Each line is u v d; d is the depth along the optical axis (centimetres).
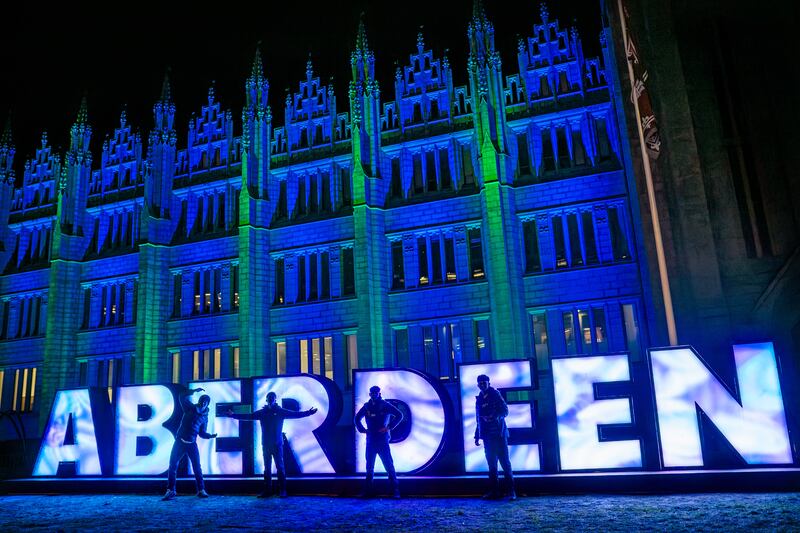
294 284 3544
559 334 2975
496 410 1353
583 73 3253
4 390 4112
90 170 4269
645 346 2798
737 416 1373
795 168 1759
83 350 3925
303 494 1541
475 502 1310
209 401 1667
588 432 1448
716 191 1819
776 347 1380
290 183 3716
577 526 978
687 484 1323
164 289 3772
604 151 3155
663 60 1934
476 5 3369
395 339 3300
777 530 884
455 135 3388
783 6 1825
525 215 3155
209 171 3891
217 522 1137
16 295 4266
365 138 3459
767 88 1844
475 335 3152
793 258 1689
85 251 4125
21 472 2606
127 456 1733
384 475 1542
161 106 4009
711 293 1744
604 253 2992
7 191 4478
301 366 3428
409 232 3359
